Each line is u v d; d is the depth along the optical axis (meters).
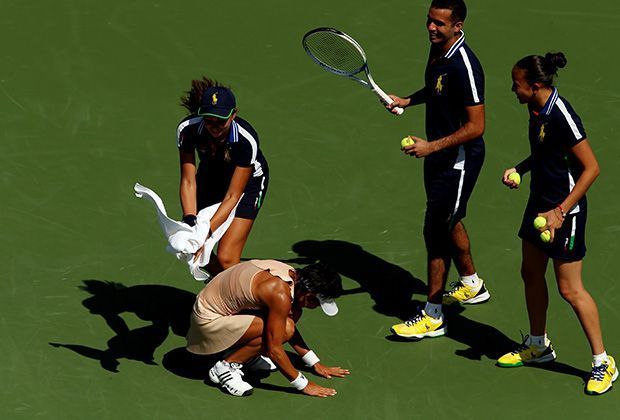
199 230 31.33
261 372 32.06
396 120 43.16
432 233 32.94
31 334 33.22
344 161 41.12
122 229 37.81
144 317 34.12
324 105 43.94
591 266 36.06
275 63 46.16
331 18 48.62
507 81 44.94
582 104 43.78
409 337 33.22
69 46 46.88
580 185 29.34
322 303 30.08
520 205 39.00
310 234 37.75
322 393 30.92
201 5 49.41
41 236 37.28
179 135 32.34
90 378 31.55
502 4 49.41
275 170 40.59
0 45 46.84
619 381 31.58
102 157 41.22
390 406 30.72
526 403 30.89
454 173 32.41
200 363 32.31
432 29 31.53
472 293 34.75
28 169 40.44
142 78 45.28
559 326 33.81
